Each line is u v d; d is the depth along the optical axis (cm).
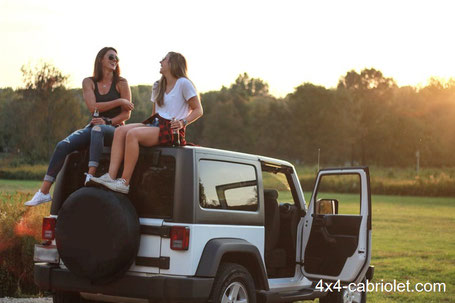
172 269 545
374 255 1739
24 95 8012
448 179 6316
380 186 6338
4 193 1184
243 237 618
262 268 628
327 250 727
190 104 621
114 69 670
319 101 13462
